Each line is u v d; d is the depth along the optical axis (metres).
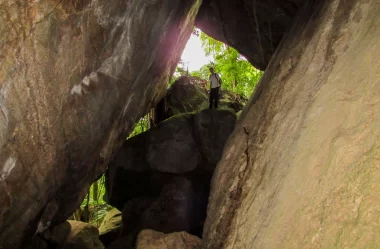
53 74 4.49
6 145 4.21
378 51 2.43
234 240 3.66
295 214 2.28
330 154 2.23
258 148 4.48
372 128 1.98
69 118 5.29
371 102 2.15
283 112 4.08
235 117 12.05
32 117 4.45
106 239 13.47
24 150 4.56
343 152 2.09
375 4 3.12
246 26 10.70
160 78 10.07
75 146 5.93
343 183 1.93
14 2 3.68
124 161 12.10
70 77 4.88
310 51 4.18
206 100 14.32
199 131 11.81
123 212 12.84
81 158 6.52
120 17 5.41
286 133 3.55
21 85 4.10
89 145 6.46
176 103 14.23
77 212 16.34
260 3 9.76
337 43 3.49
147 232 6.61
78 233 11.07
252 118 5.48
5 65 3.84
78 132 5.72
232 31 11.11
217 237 4.30
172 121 12.23
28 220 5.62
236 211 4.15
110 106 6.42
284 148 3.36
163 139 11.90
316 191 2.17
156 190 12.49
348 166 1.97
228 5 10.61
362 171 1.83
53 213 6.87
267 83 5.75
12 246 5.65
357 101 2.32
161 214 11.67
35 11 3.88
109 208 19.83
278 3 9.47
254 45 11.05
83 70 5.14
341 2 4.02
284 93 4.43
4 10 3.63
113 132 7.60
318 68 3.66
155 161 11.69
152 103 11.12
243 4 10.34
